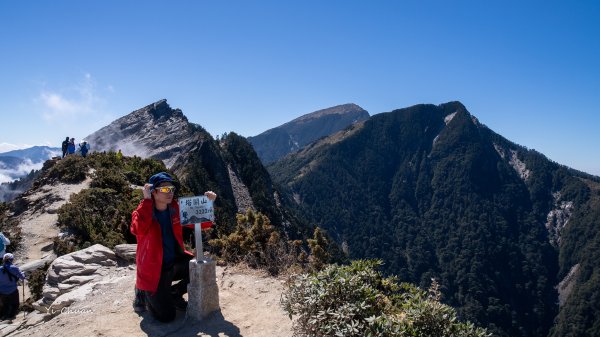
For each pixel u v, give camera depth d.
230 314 5.75
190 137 66.19
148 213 5.22
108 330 5.30
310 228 70.88
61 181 20.14
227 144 77.62
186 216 5.52
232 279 7.34
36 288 9.31
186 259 5.84
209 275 5.63
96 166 21.36
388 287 5.91
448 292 166.50
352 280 4.91
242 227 9.79
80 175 20.39
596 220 198.12
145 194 5.22
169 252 5.51
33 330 5.81
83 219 13.91
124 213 14.18
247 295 6.52
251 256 8.41
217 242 9.11
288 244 9.19
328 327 4.30
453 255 194.12
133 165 22.45
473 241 199.75
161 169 23.44
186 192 17.91
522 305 171.75
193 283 5.57
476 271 176.12
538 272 187.88
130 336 5.13
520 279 186.00
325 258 8.75
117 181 17.97
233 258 8.80
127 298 6.46
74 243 12.84
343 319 4.39
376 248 196.75
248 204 61.16
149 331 5.27
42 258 12.47
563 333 145.38
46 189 19.41
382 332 4.07
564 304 163.88
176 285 5.88
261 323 5.51
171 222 5.54
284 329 5.33
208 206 5.71
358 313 4.45
